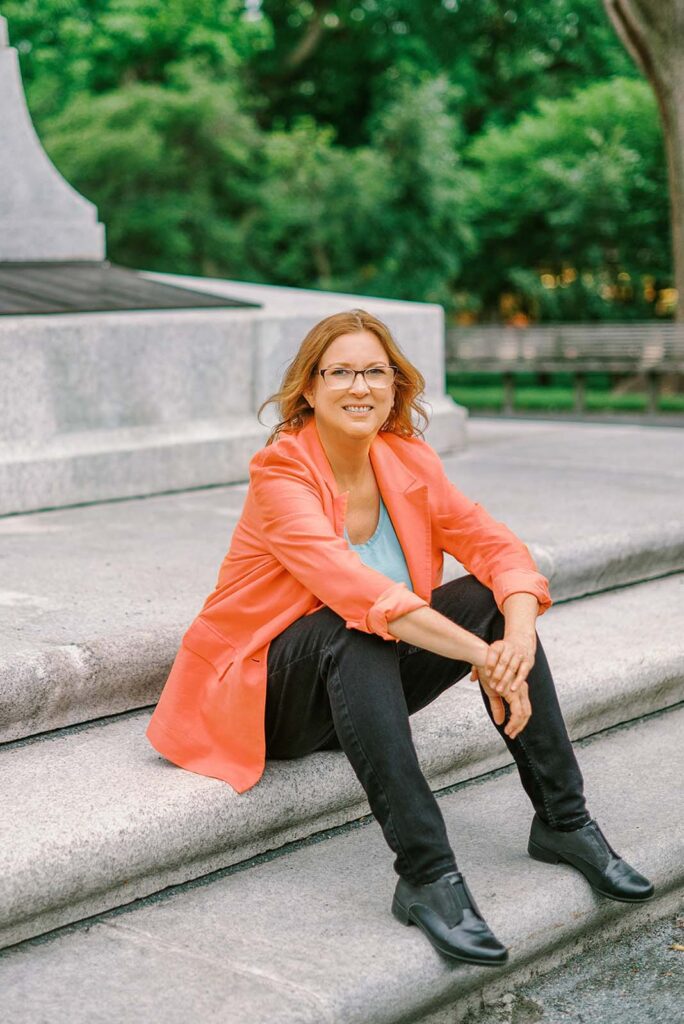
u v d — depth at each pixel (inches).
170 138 641.6
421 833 90.1
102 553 159.8
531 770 100.7
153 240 631.2
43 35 777.6
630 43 453.7
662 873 107.0
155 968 86.5
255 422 222.1
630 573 169.3
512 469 234.7
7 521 182.2
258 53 872.3
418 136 671.8
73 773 102.3
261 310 226.7
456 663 101.5
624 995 96.3
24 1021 79.4
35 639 115.8
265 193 653.9
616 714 134.2
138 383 204.2
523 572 101.2
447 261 689.6
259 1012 80.7
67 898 90.4
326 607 96.7
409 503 104.0
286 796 103.7
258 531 100.7
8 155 245.0
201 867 100.3
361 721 90.6
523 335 490.0
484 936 88.7
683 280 502.6
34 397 190.2
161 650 119.3
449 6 856.3
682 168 473.1
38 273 237.3
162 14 721.6
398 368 103.7
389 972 86.6
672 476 224.7
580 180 709.9
